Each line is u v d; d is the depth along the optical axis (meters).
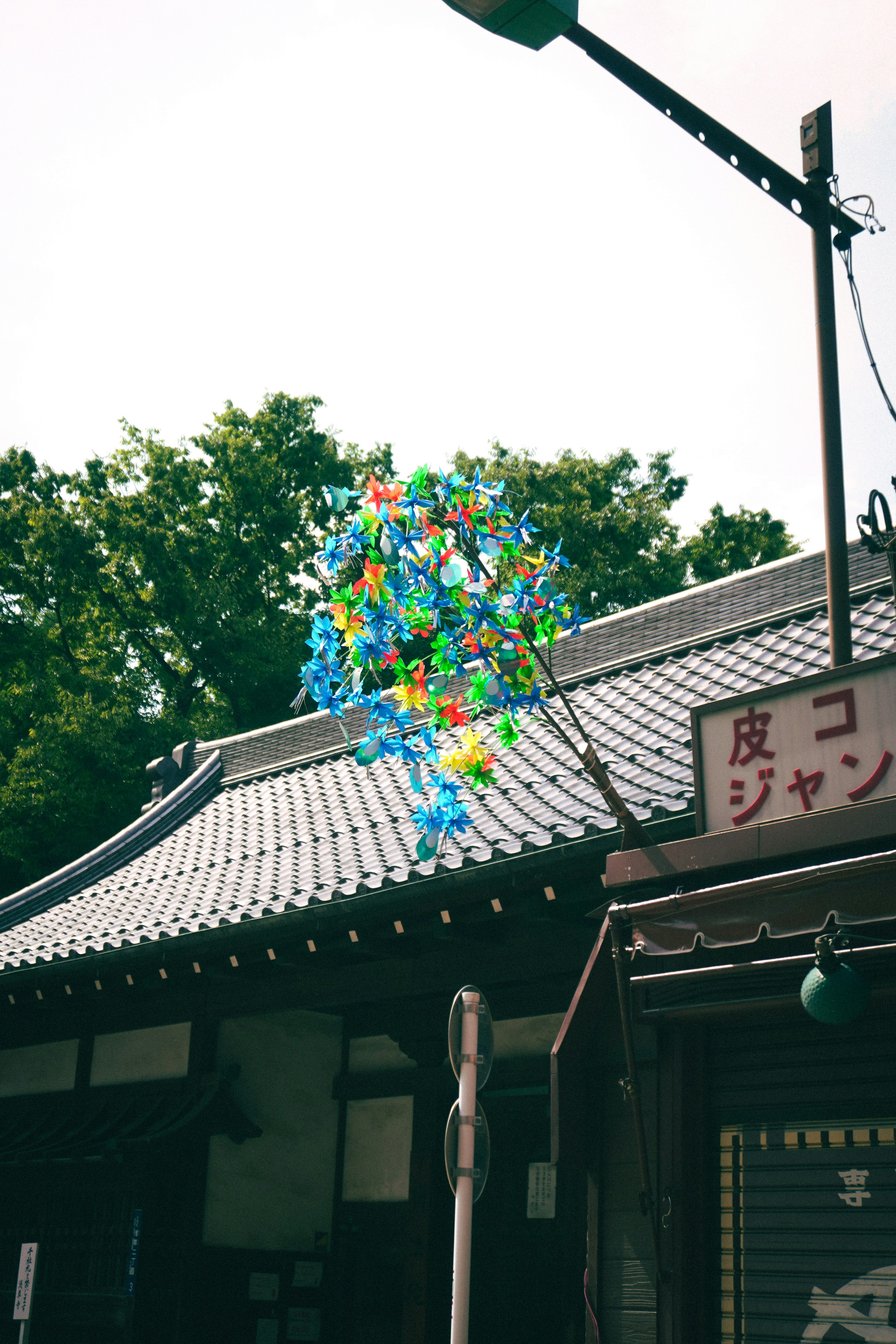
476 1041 5.47
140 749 24.02
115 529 26.95
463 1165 5.26
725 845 5.03
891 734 4.77
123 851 12.64
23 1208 9.61
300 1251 9.13
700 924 4.86
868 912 4.35
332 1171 9.51
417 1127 8.82
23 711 25.34
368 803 10.46
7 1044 11.45
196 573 26.78
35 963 9.34
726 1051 5.50
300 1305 9.04
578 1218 7.77
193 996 9.56
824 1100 5.12
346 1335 9.01
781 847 4.83
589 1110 5.77
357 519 5.23
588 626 10.71
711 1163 5.40
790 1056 5.27
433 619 5.20
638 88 5.20
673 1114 5.44
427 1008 9.05
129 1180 8.69
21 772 23.20
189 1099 9.12
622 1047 5.73
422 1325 8.16
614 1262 5.51
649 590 26.28
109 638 28.12
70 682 25.05
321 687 5.23
